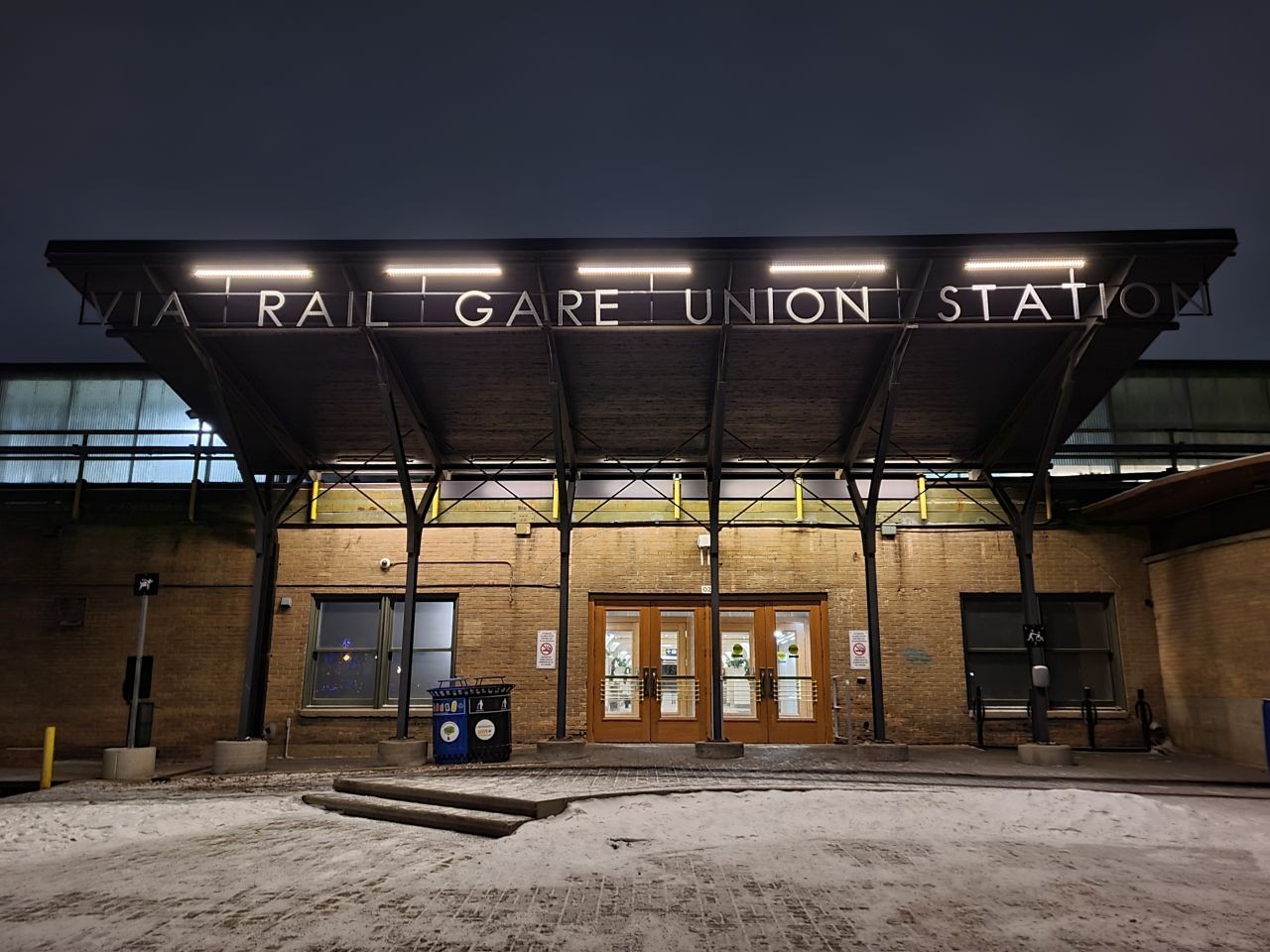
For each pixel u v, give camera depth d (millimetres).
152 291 12977
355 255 12375
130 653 15945
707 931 5539
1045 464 14055
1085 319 12609
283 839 8125
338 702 16078
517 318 13281
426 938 5375
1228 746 13945
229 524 16422
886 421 13602
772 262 12406
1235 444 17609
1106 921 5754
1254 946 5316
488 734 13523
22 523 16406
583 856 7355
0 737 15594
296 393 15062
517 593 16266
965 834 8320
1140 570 16297
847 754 14125
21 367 18156
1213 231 12133
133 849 7844
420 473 16969
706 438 16266
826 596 16266
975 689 15711
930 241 12234
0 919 5754
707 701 16000
